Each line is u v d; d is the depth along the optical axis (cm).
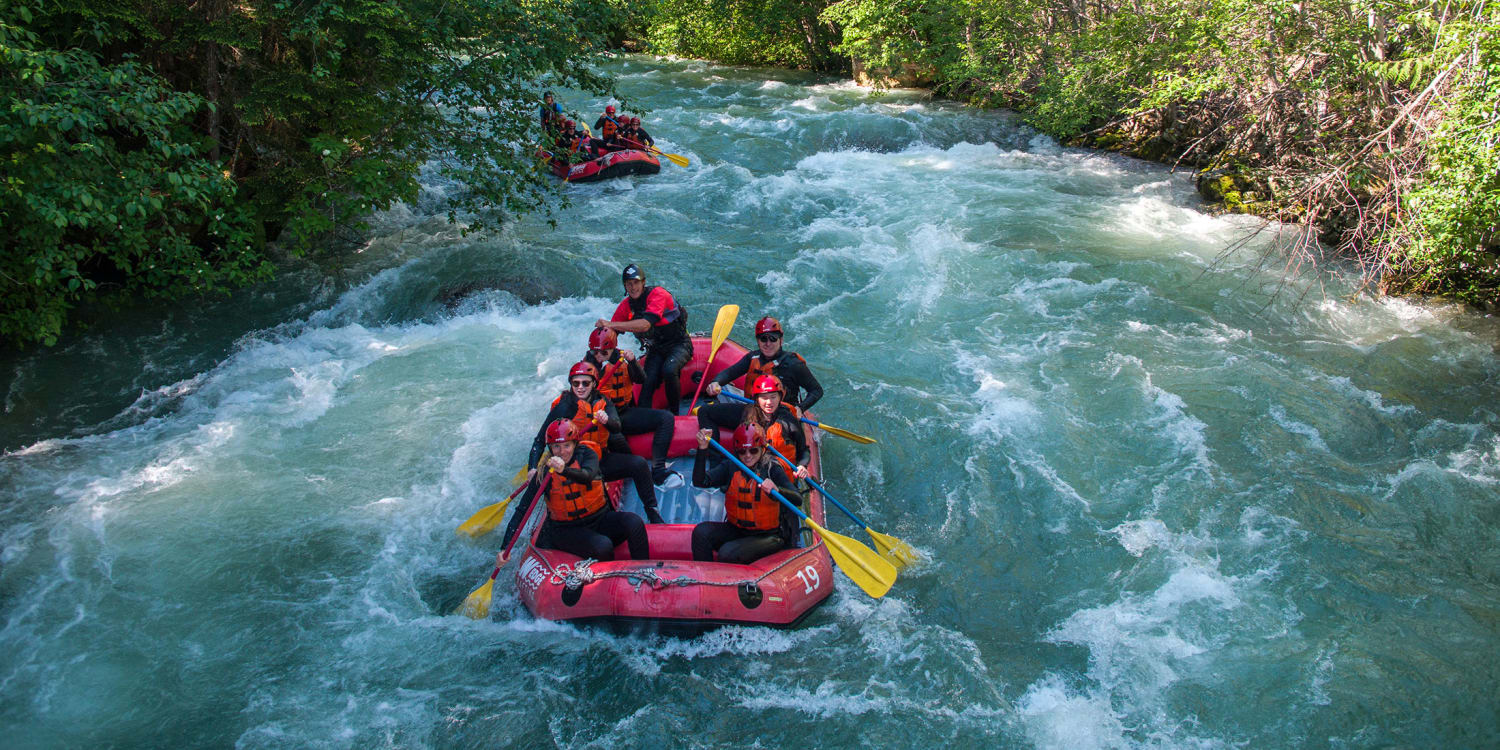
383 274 1039
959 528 639
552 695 495
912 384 824
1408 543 607
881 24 2058
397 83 977
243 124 908
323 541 621
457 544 623
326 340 914
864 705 488
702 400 737
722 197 1369
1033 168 1516
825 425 702
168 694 499
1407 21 975
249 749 465
